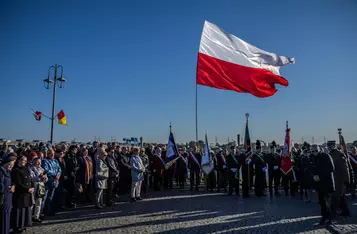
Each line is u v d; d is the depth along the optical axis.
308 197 11.87
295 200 12.36
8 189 6.92
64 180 10.62
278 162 14.06
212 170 14.53
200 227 7.80
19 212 7.48
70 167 10.87
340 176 8.97
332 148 9.38
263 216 9.14
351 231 7.39
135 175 12.04
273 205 11.10
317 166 8.33
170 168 16.16
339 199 9.17
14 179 7.49
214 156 15.95
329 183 8.12
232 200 12.31
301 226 7.91
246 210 10.10
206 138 14.93
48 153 9.76
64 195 11.23
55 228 7.86
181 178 16.48
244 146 13.89
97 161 10.73
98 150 11.15
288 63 12.43
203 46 11.46
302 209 10.30
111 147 12.53
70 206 10.80
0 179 6.76
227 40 11.84
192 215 9.30
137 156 12.36
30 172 8.48
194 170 15.52
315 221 8.48
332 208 8.98
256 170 13.55
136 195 12.41
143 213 9.66
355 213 9.66
